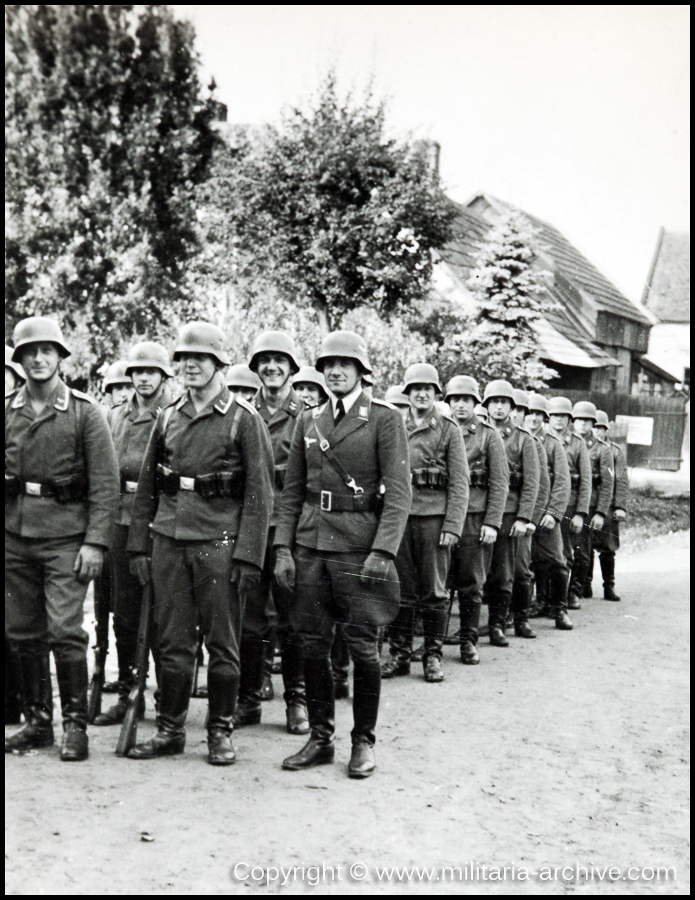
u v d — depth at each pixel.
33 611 4.78
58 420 4.70
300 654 5.39
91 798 4.09
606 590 10.70
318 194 14.10
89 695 5.81
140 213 9.81
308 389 6.69
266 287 13.97
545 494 8.80
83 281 9.66
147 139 9.58
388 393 8.04
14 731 4.99
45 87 9.12
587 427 10.30
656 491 17.25
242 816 3.96
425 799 4.29
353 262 14.58
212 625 4.69
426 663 6.71
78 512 4.74
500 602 8.06
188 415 4.79
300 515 4.92
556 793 4.46
